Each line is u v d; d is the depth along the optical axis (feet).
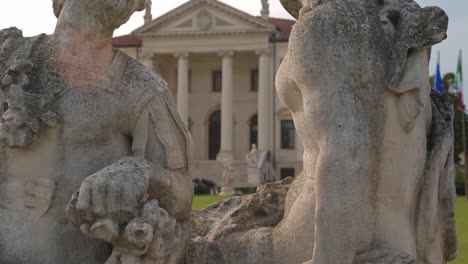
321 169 5.77
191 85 185.16
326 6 6.23
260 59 171.42
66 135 6.48
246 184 158.40
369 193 6.00
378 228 6.06
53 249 6.44
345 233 5.68
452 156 6.93
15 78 6.51
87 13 6.57
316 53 6.00
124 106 6.56
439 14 6.12
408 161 6.20
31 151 6.49
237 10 170.30
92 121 6.51
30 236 6.47
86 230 5.69
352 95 5.92
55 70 6.57
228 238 6.93
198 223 8.28
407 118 6.14
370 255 5.83
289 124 169.27
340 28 6.03
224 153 168.66
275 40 171.22
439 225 6.79
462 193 119.75
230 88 172.35
